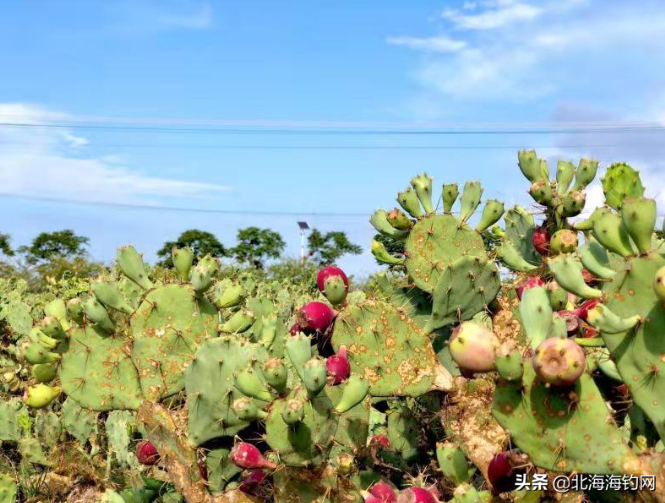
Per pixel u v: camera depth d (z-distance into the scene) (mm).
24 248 34625
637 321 2037
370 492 2764
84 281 9336
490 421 2750
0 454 4453
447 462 2615
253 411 2438
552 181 3891
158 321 3297
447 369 3541
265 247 35719
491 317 3518
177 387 3273
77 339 3311
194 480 2750
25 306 6445
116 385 3291
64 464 4129
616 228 2184
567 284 2191
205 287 3268
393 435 3482
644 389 2055
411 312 3758
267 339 3420
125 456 3996
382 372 3289
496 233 4406
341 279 3424
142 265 3455
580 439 2027
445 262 3672
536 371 1967
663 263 2025
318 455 2420
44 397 3316
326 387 2514
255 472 2752
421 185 3779
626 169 2760
